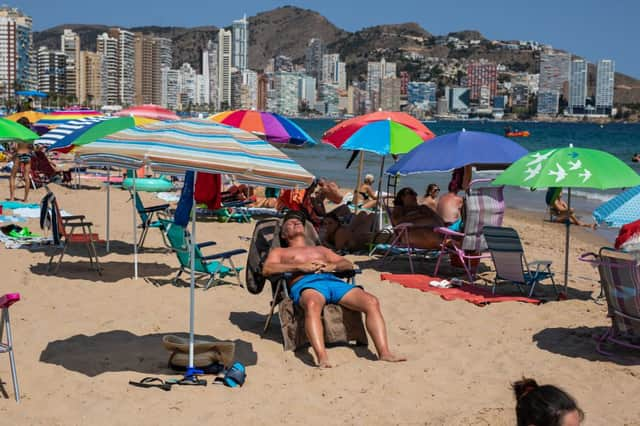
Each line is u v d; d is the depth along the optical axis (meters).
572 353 6.59
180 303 7.92
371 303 6.37
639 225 7.18
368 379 5.79
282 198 13.45
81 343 6.43
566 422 2.70
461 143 9.46
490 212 9.02
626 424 5.02
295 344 6.45
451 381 5.79
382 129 11.10
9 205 14.91
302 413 5.09
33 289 8.30
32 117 24.73
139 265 9.77
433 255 10.09
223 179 18.62
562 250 13.07
